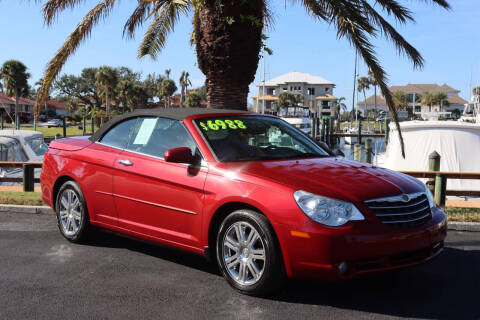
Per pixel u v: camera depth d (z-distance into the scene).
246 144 4.50
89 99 103.94
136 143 4.94
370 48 8.02
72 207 5.50
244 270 3.86
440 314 3.51
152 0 10.49
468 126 14.27
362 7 8.52
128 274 4.43
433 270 4.59
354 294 3.90
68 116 73.25
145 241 4.74
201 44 8.78
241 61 8.66
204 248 4.14
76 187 5.41
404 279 4.30
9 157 15.02
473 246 5.55
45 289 4.02
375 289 4.03
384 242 3.48
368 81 84.19
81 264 4.75
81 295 3.88
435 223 3.86
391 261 3.60
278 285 3.71
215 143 4.38
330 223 3.45
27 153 15.85
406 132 14.77
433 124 14.49
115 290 3.99
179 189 4.29
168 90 88.00
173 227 4.39
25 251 5.23
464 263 4.84
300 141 4.96
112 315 3.47
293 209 3.54
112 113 66.50
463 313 3.53
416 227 3.68
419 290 4.01
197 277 4.33
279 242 3.62
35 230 6.30
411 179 4.22
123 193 4.84
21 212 7.67
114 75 74.06
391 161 15.02
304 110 48.03
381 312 3.53
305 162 4.30
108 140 5.28
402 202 3.71
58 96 104.69
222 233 4.00
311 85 100.69
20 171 14.97
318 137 43.84
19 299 3.79
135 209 4.73
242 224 3.85
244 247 3.87
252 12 8.56
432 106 114.31
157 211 4.51
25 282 4.21
